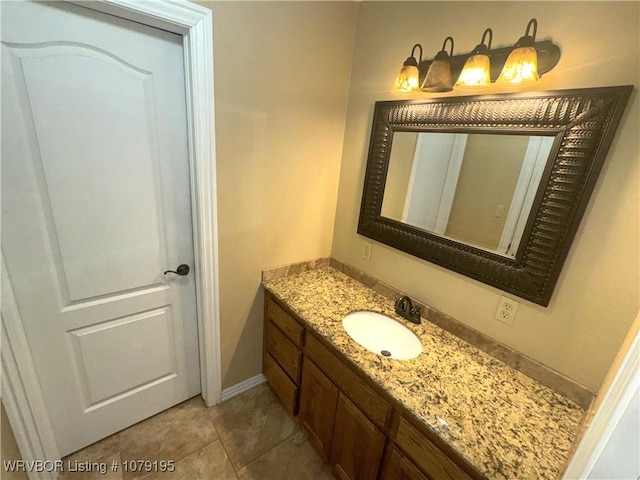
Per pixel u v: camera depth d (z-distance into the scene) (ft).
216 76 4.12
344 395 4.23
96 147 3.84
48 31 3.25
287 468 5.01
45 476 4.46
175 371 5.67
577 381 3.43
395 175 4.98
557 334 3.52
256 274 5.67
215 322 5.44
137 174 4.23
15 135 3.33
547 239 3.43
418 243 4.76
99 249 4.22
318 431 4.91
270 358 6.04
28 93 3.29
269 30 4.37
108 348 4.74
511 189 3.67
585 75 3.05
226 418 5.81
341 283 5.88
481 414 3.15
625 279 3.00
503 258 3.83
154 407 5.63
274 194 5.34
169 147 4.39
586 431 1.86
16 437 4.02
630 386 1.58
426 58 4.36
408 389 3.38
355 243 5.99
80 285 4.21
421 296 4.96
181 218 4.81
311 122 5.32
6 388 3.78
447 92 4.16
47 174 3.60
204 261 4.92
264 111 4.73
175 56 4.09
